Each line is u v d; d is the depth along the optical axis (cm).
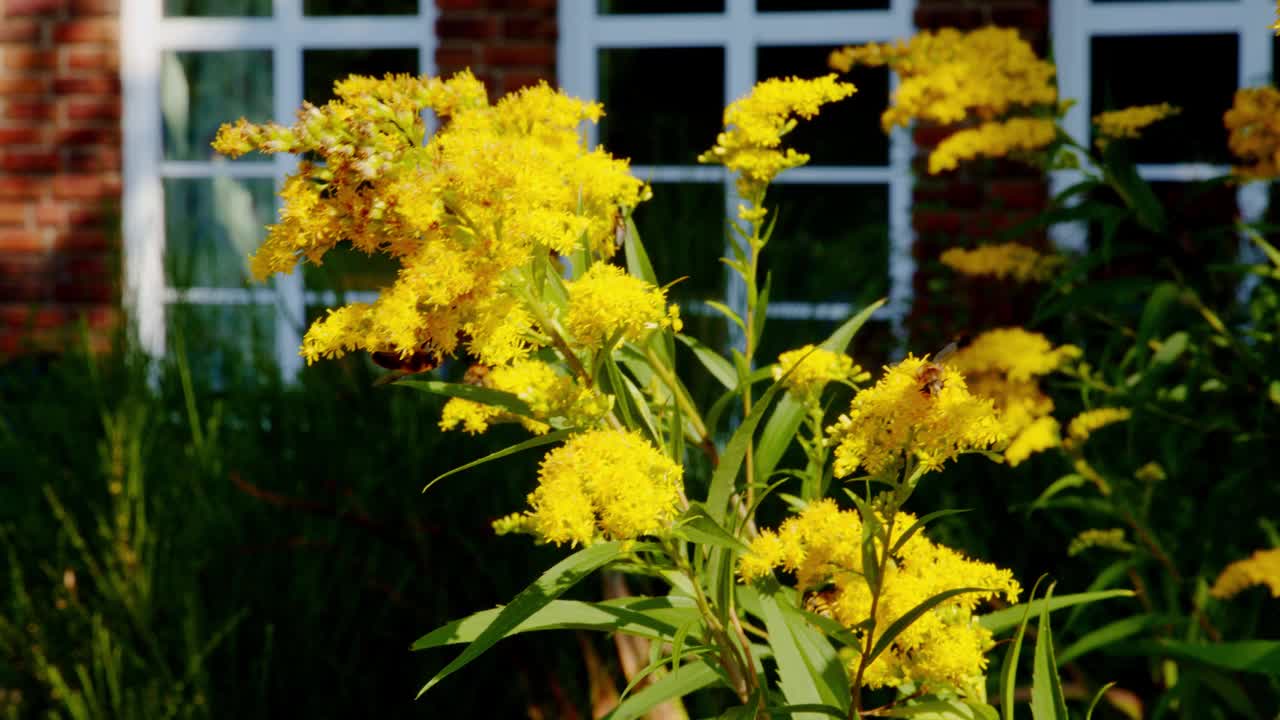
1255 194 315
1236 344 213
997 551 244
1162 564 204
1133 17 367
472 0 381
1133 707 193
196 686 227
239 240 416
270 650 243
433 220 100
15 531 266
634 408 112
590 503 97
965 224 353
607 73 397
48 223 402
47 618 249
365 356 293
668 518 100
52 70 401
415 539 246
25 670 245
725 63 393
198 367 320
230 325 376
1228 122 210
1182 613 208
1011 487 251
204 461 262
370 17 405
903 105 221
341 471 262
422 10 401
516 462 258
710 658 110
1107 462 232
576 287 104
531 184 103
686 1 392
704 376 296
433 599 243
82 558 265
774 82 130
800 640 105
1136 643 175
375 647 246
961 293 320
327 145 101
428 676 240
